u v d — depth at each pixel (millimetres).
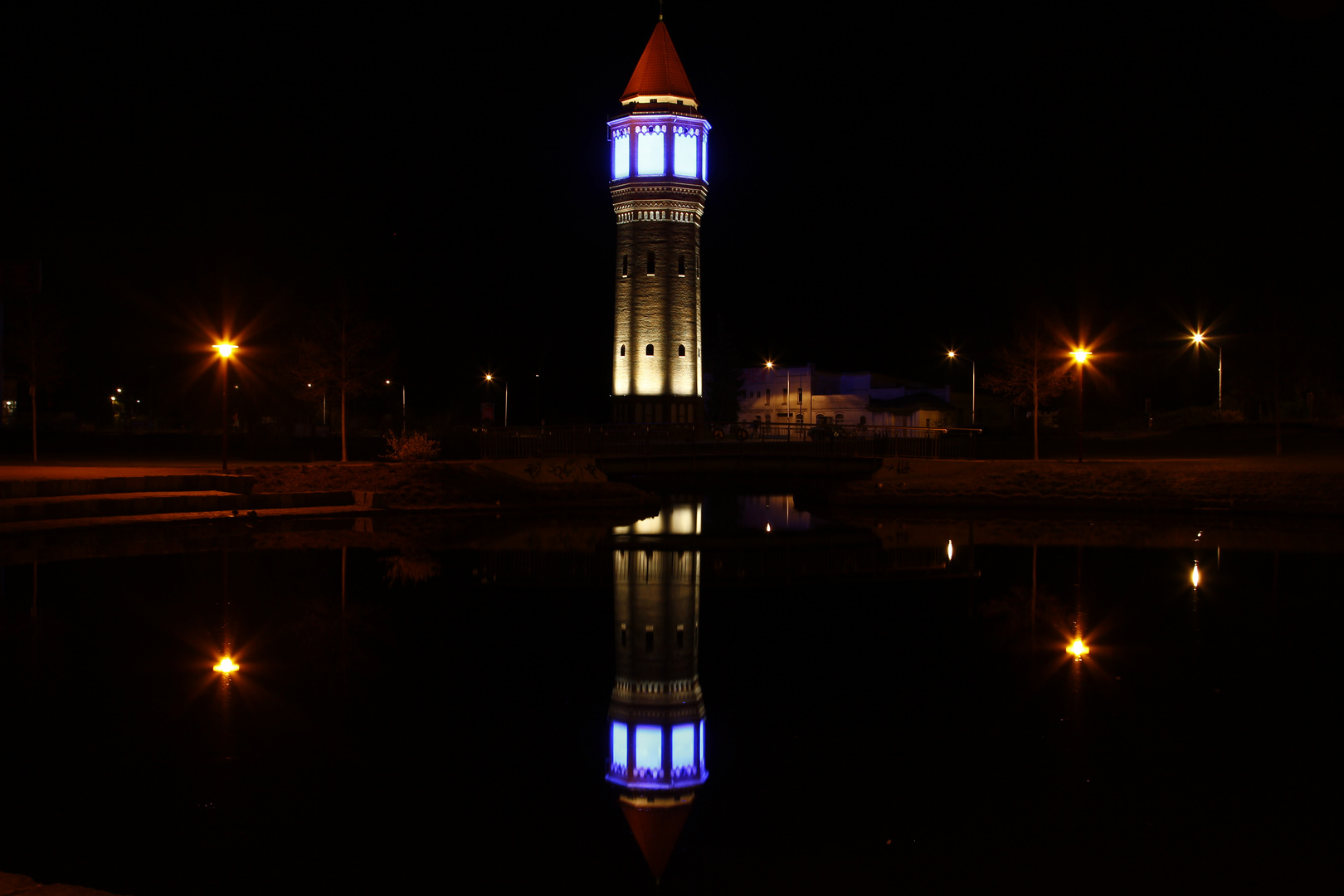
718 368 100312
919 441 65250
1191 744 14891
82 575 27594
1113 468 50125
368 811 12531
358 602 25172
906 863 11211
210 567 29516
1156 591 27000
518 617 24234
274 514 42281
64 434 67188
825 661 20297
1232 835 11805
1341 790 13180
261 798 12859
